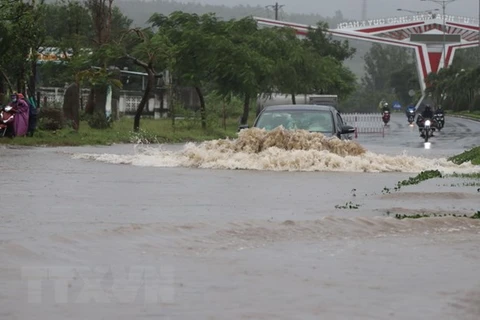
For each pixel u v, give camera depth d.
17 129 35.25
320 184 18.98
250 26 64.38
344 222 12.10
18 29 40.81
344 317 6.95
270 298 7.58
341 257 9.62
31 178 19.61
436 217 12.62
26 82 44.62
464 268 9.03
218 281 8.24
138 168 23.08
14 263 8.95
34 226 11.77
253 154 23.98
